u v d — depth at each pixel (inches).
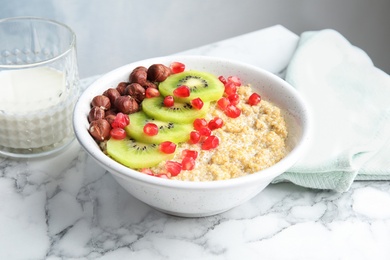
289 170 19.2
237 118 19.4
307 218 18.6
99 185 19.4
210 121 18.9
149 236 17.9
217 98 19.7
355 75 23.7
